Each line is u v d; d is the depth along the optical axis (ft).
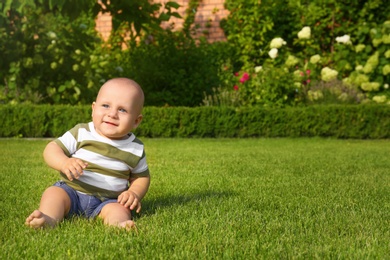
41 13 35.68
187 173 17.69
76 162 9.83
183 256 7.62
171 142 31.04
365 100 37.99
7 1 29.81
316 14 43.24
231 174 17.57
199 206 11.62
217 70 42.29
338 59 41.70
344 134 34.35
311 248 8.26
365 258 7.76
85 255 7.56
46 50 35.32
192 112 33.86
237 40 43.86
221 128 34.14
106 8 33.68
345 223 10.23
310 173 18.11
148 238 8.56
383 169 19.69
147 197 13.12
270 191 14.12
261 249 8.11
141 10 33.55
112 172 10.55
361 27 42.11
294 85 38.29
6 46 34.65
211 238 8.73
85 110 32.12
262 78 38.93
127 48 44.91
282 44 41.91
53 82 35.70
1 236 8.79
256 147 28.25
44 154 10.30
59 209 9.75
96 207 10.39
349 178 17.03
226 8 45.24
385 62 40.75
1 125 31.91
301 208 11.69
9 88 34.65
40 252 7.79
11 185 14.58
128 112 10.49
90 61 37.45
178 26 47.11
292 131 34.53
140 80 40.65
